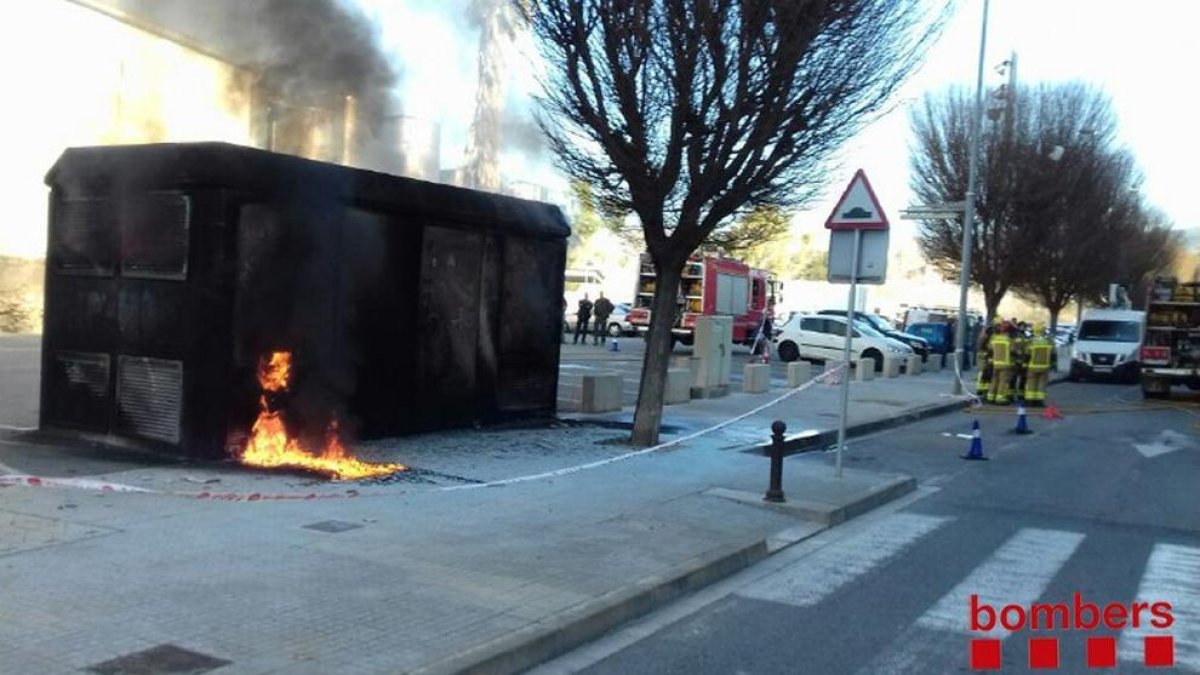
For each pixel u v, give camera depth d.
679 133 9.47
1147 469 11.62
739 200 9.80
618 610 5.14
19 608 4.35
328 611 4.62
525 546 6.12
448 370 10.40
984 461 12.07
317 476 7.73
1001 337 20.05
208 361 7.88
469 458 9.13
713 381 16.75
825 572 6.47
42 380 8.78
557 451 9.91
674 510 7.59
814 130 9.62
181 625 4.29
